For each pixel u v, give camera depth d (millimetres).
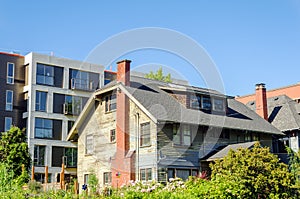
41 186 15453
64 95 30219
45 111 29484
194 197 7816
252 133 21938
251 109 25219
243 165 12992
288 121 24797
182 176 17531
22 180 15188
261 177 12445
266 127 22750
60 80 30266
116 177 16375
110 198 7949
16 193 7793
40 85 29516
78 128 15336
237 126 20844
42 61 29719
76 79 28859
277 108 26594
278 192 12719
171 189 9367
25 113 29438
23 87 29922
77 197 9281
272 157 13555
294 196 13031
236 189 8555
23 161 22328
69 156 30047
